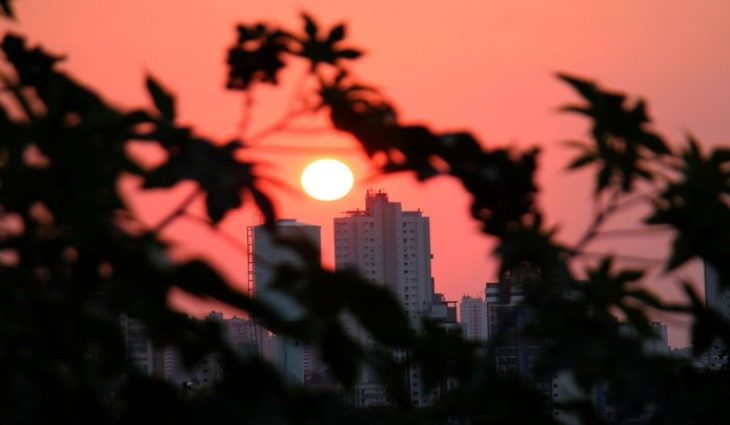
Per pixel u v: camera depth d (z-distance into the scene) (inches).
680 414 437.7
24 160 376.8
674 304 449.4
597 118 458.6
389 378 469.7
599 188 458.6
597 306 470.3
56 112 387.2
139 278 338.0
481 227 464.4
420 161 444.5
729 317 449.4
